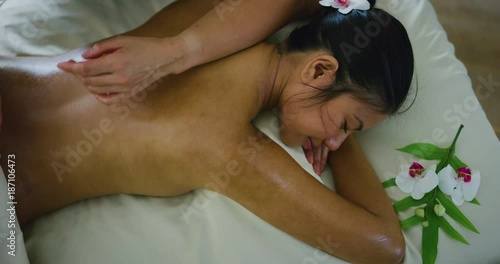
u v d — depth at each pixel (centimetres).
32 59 96
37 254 93
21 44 113
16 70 94
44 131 91
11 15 115
